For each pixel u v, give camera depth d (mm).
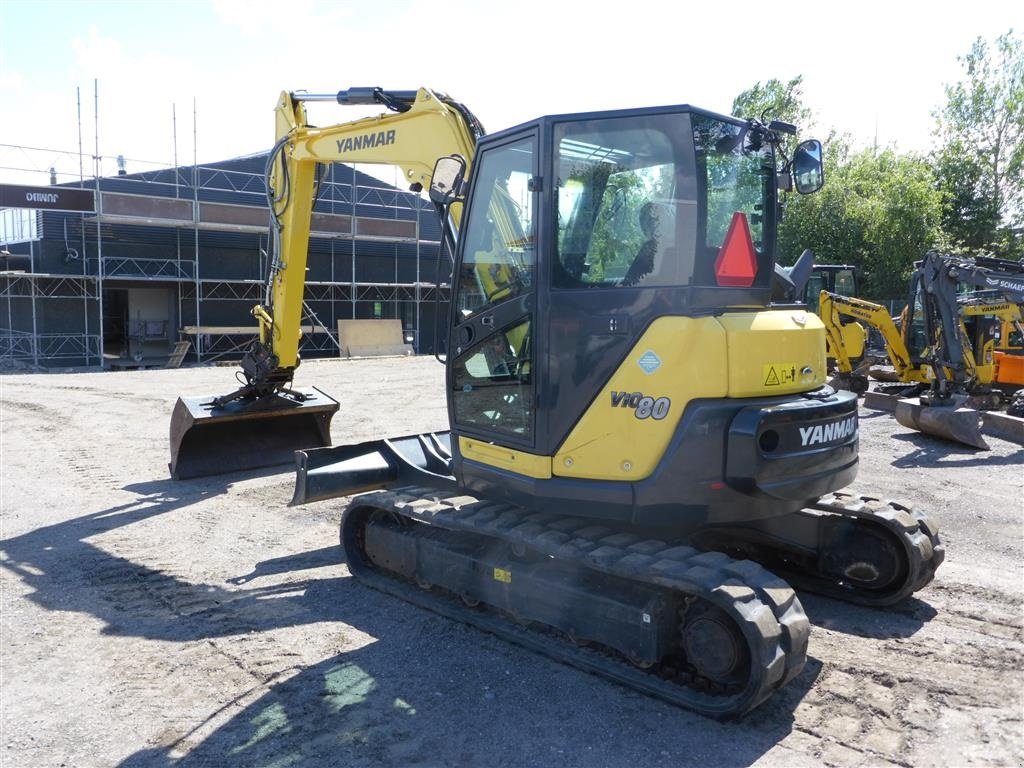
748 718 3852
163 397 15992
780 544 5469
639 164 4164
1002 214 37562
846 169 35312
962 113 38219
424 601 5270
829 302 15695
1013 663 4410
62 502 8148
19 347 24344
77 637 4910
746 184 4492
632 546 4211
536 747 3607
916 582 4945
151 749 3648
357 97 6820
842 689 4137
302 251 8344
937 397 11430
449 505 5199
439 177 5117
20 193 21531
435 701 4043
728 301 4176
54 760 3568
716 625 3785
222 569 6152
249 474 9188
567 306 4289
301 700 4074
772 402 4121
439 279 5133
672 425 4016
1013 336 15562
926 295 11766
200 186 26156
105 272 24969
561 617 4391
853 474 4570
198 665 4500
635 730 3748
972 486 8562
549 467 4414
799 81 35375
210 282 26703
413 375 20922
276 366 8633
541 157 4312
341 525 5863
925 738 3662
